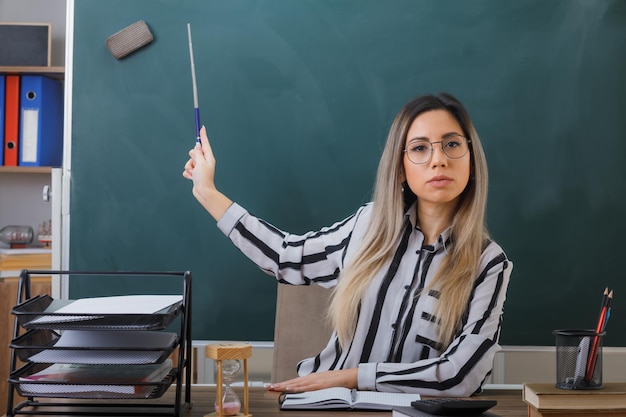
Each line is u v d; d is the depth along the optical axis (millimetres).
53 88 3027
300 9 2559
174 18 2574
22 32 2961
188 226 2566
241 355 1197
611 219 2514
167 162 2576
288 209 2559
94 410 1244
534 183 2521
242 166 2559
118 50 2555
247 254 2008
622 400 1104
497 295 1693
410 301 1735
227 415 1212
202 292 2562
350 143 2551
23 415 1208
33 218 3215
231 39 2568
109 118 2576
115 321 1135
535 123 2523
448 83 2539
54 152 3043
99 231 2576
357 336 1770
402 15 2543
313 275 1979
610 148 2518
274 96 2561
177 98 2576
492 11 2533
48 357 1146
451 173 1680
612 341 2508
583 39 2521
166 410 1260
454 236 1735
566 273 2516
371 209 1947
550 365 2502
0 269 2764
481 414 1134
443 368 1546
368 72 2549
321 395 1373
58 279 2561
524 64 2525
